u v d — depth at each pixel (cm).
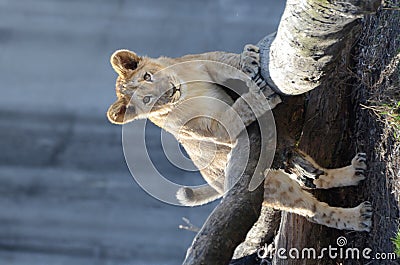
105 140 2789
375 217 952
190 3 3183
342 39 709
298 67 753
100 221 2395
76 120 2903
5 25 3300
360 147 986
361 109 977
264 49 830
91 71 3112
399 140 879
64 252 2316
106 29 3219
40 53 3197
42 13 3331
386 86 897
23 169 2673
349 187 1005
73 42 3206
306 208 964
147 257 2262
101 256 2280
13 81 3109
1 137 2827
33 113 2956
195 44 3036
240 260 1182
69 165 2673
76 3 3316
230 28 3020
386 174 913
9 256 2309
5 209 2489
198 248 730
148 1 3247
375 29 931
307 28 695
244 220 748
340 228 965
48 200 2516
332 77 958
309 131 972
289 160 926
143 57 900
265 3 3083
